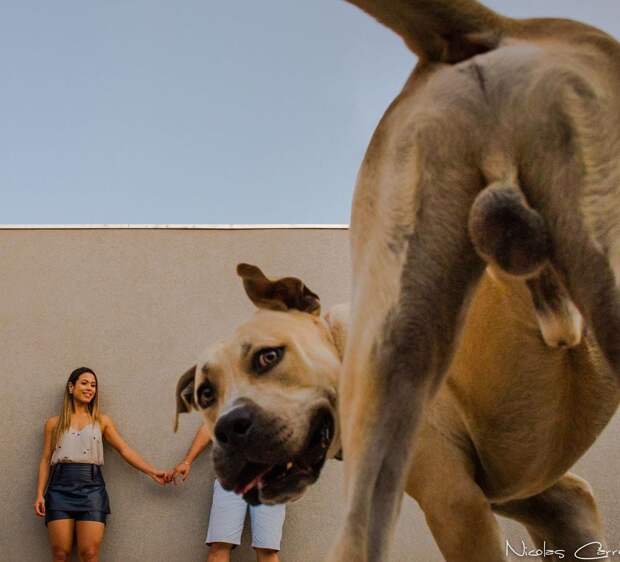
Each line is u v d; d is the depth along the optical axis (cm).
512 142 152
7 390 559
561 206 150
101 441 512
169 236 572
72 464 499
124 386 555
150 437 546
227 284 566
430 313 159
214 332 562
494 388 198
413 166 159
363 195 167
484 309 195
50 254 575
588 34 156
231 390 224
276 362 222
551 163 151
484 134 154
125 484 534
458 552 199
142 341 561
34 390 559
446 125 157
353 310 164
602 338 147
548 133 151
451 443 203
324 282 563
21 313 568
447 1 158
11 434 554
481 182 156
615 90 153
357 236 167
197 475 535
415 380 159
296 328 231
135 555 529
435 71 161
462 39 159
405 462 157
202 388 237
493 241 152
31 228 577
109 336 563
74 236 576
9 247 575
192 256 570
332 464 523
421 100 160
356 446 158
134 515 531
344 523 154
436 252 159
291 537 516
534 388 196
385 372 158
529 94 152
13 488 547
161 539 529
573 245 150
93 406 516
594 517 225
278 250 565
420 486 202
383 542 153
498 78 154
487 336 195
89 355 561
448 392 204
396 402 158
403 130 161
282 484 213
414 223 159
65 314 567
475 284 163
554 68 152
